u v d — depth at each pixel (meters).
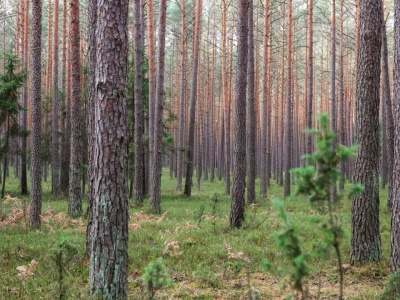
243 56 12.09
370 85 7.78
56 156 23.47
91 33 9.84
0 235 10.48
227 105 28.91
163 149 25.09
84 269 7.29
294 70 42.03
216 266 7.70
